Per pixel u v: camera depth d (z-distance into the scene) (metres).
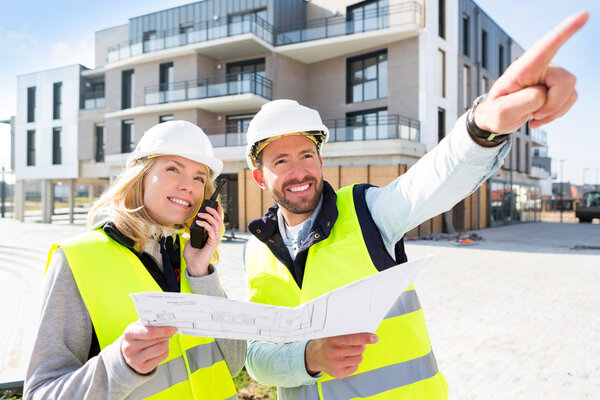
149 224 1.46
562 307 6.58
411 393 1.43
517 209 30.72
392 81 19.69
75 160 28.20
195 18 23.94
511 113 0.86
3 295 7.97
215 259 1.70
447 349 4.78
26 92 30.56
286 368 1.45
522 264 10.92
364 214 1.60
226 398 1.51
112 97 25.64
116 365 1.06
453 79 21.28
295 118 1.62
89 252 1.32
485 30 25.11
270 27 21.61
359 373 1.45
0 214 45.09
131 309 1.30
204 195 1.68
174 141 1.48
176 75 22.78
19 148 31.00
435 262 11.23
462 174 1.19
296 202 1.63
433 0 19.39
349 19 21.42
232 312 1.01
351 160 18.36
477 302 6.91
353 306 1.07
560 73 0.79
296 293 1.61
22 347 5.00
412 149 17.92
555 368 4.23
